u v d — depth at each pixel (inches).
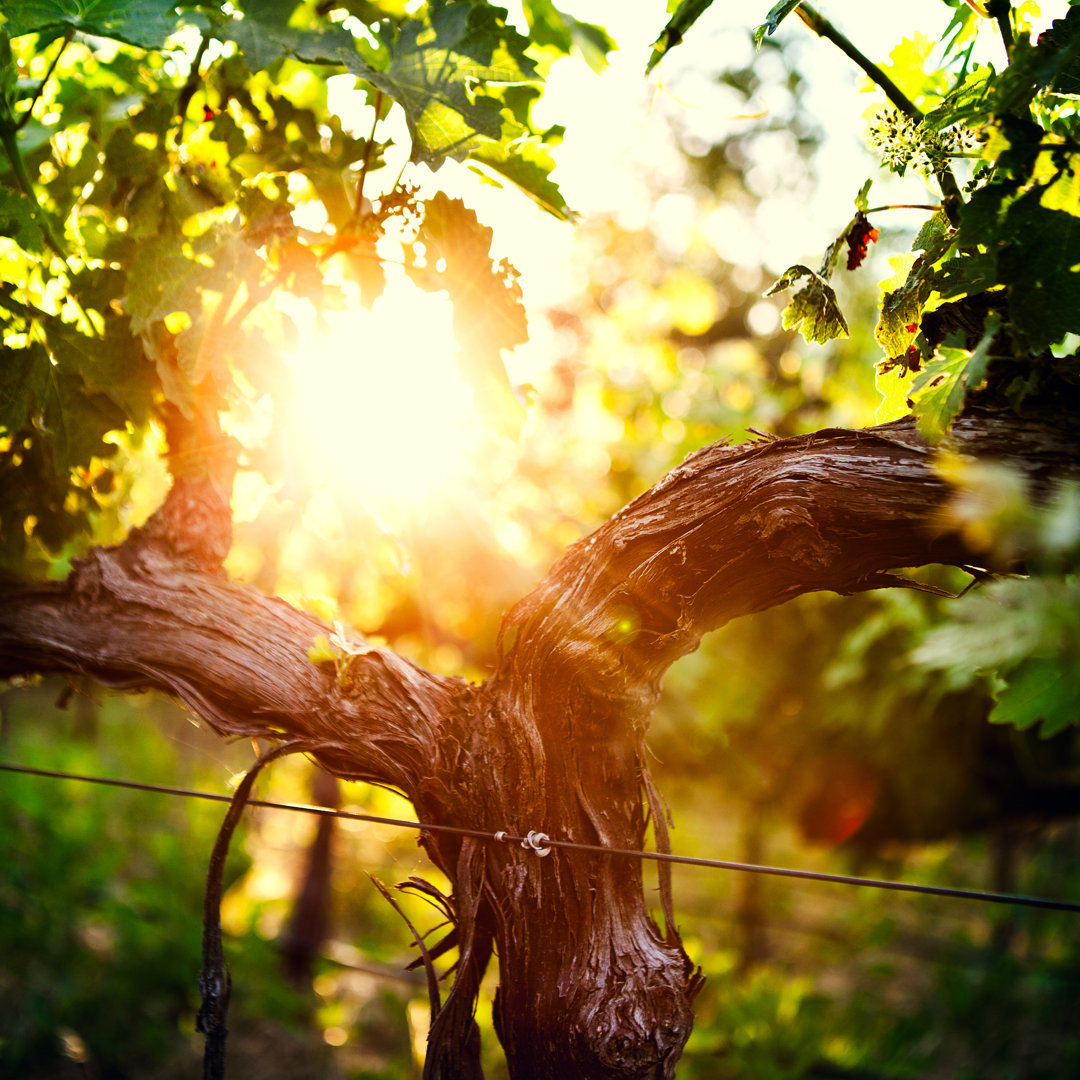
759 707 103.1
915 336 37.9
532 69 38.2
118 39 38.4
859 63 37.7
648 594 38.0
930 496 36.0
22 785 105.6
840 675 90.8
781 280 38.7
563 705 38.4
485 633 86.9
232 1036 104.7
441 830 38.5
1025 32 36.1
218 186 40.4
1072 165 34.5
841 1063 105.3
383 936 137.3
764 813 129.0
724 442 38.6
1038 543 32.9
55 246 41.4
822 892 174.1
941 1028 124.1
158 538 42.9
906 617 71.4
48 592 43.0
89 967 101.7
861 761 104.7
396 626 83.8
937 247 36.9
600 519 95.3
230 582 42.6
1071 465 35.3
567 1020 37.2
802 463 37.1
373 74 38.1
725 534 37.5
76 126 42.9
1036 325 34.7
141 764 145.1
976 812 102.6
